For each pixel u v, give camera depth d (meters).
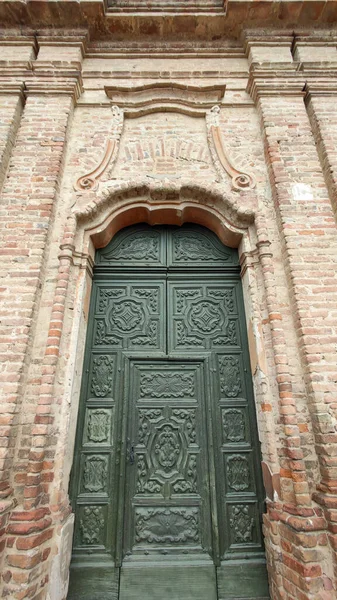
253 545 3.19
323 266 3.53
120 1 4.93
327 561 2.57
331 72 4.66
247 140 4.45
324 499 2.70
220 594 3.01
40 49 4.90
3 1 4.72
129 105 4.67
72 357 3.42
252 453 3.48
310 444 3.00
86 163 4.26
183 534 3.23
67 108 4.44
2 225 3.70
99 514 3.25
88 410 3.60
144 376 3.78
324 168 4.06
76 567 3.06
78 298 3.66
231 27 5.04
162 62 5.03
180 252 4.35
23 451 2.97
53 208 3.88
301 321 3.29
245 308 3.96
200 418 3.62
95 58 5.03
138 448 3.49
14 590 2.43
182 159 4.37
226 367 3.81
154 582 3.04
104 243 4.24
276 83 4.61
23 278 3.46
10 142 4.14
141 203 4.21
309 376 3.10
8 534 2.61
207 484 3.38
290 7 4.84
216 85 4.65
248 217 3.94
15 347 3.18
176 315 4.05
